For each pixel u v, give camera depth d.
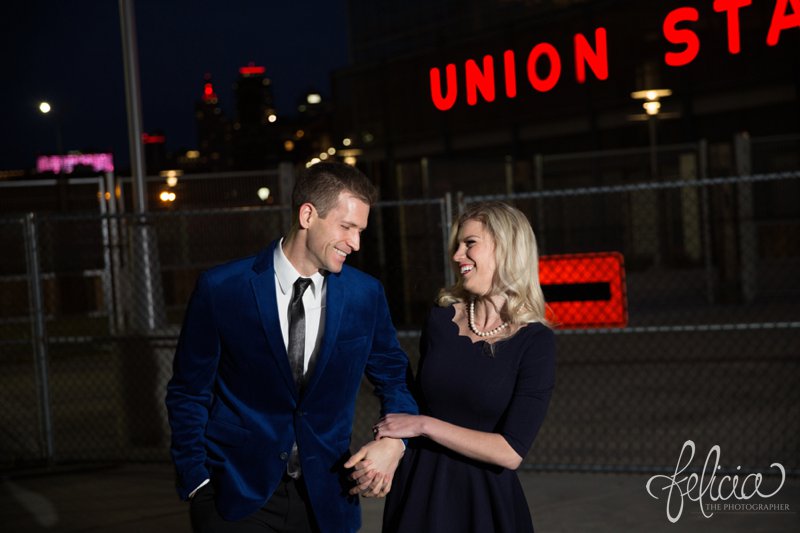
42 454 7.61
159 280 8.08
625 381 9.91
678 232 24.72
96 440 8.28
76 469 7.24
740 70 28.55
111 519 5.80
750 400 8.52
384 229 14.53
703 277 22.41
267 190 15.44
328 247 3.01
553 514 5.50
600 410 8.48
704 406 8.37
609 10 31.34
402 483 3.23
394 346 3.38
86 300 15.53
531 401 3.08
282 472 3.06
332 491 3.10
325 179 2.99
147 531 5.53
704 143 18.16
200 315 3.04
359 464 3.04
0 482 6.89
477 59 35.84
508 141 35.94
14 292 15.84
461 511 3.12
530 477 6.35
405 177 14.67
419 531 3.12
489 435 3.04
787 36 27.36
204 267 15.41
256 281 3.04
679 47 29.56
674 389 9.25
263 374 3.03
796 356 10.88
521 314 3.17
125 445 7.86
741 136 16.73
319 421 3.10
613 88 31.66
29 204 15.34
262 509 3.09
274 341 3.01
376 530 5.31
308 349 3.08
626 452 6.91
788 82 27.72
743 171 16.67
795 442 6.93
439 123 37.97
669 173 29.97
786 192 21.72
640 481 6.12
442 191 15.58
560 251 21.45
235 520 3.04
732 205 17.59
